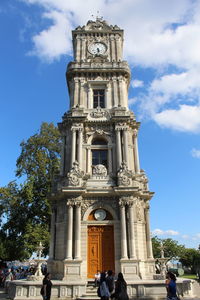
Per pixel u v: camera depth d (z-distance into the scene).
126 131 37.88
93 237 32.88
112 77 42.41
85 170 36.53
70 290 26.61
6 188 49.75
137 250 32.28
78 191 32.94
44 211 48.25
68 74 42.78
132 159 38.66
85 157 37.25
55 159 52.94
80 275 29.94
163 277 30.08
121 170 34.62
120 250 31.64
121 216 32.50
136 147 39.97
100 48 45.16
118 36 46.31
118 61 43.38
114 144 37.78
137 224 33.84
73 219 32.59
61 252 32.69
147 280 28.47
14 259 46.19
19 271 48.09
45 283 20.42
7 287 32.62
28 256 46.31
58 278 31.22
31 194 47.50
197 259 76.44
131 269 30.08
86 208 33.62
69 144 38.06
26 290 26.86
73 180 33.81
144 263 33.41
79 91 41.44
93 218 33.59
